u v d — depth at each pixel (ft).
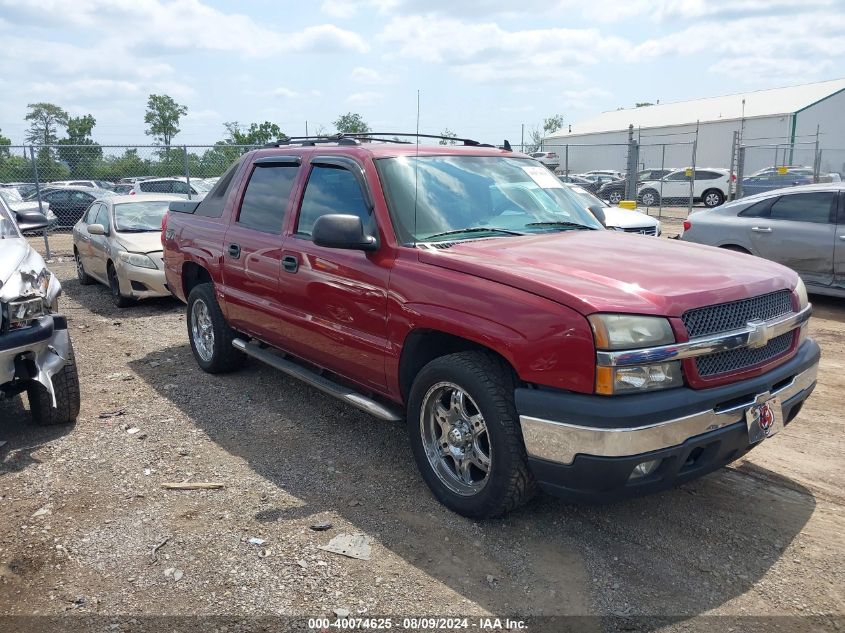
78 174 60.39
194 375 20.63
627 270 11.35
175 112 222.69
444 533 11.68
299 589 10.23
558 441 10.10
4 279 14.52
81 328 27.76
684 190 94.58
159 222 34.06
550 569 10.66
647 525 11.89
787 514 12.22
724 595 10.02
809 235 29.09
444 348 12.92
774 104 138.41
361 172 14.20
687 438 10.08
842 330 25.99
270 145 18.84
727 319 10.68
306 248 15.05
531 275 10.93
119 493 13.29
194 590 10.27
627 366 9.75
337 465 14.35
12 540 11.69
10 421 17.21
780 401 11.37
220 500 12.94
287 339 16.22
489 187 14.96
